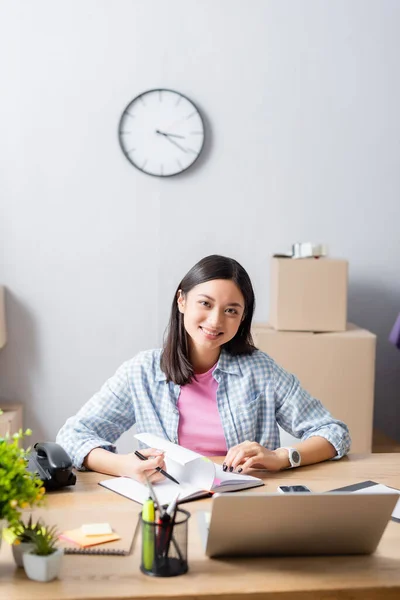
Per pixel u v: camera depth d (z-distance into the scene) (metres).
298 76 3.13
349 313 3.24
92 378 3.17
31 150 3.08
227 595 1.02
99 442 1.62
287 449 1.61
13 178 3.09
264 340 2.79
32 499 1.08
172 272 3.17
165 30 3.07
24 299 3.13
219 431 1.75
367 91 3.16
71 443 1.62
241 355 1.80
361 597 1.04
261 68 3.12
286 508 1.08
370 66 3.15
